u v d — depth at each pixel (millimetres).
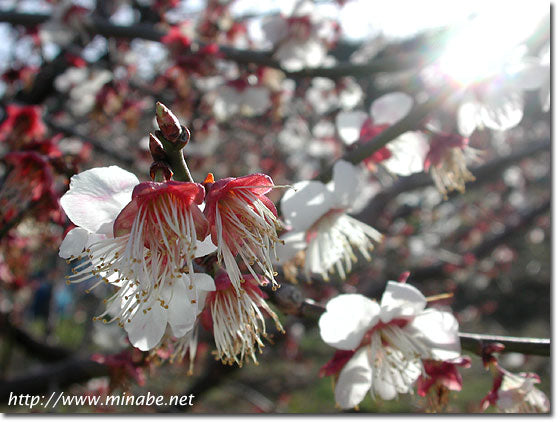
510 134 493
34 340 270
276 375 513
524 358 455
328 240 110
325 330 91
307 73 176
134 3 297
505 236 393
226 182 72
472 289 527
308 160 382
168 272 70
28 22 202
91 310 489
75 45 271
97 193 70
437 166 120
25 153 118
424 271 374
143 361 125
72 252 70
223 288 78
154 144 71
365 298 92
